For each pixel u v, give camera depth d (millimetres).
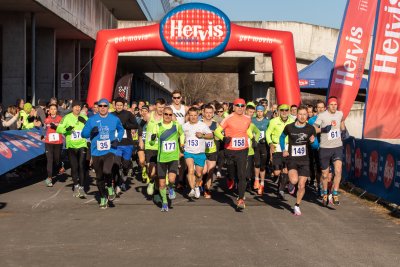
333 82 13914
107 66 16578
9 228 7559
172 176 9227
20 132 13406
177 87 75562
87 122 9156
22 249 6309
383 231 7562
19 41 18609
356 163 11695
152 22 29672
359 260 5922
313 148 10164
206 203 10023
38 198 10414
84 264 5652
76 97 25953
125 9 37281
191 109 10266
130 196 10797
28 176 13945
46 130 12336
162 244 6590
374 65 12250
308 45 28094
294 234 7277
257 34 16812
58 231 7355
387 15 12133
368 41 13898
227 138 9234
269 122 10922
